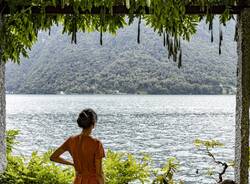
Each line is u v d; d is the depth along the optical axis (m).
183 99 167.25
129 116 85.94
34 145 40.91
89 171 4.07
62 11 4.27
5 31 4.41
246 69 4.36
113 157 5.91
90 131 4.13
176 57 4.45
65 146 4.17
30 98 180.88
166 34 4.42
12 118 78.12
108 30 4.57
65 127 62.91
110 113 94.50
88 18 4.65
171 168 5.76
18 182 5.50
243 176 4.45
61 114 91.38
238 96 4.51
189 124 68.88
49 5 4.25
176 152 36.72
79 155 4.07
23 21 4.44
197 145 6.54
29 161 5.70
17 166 5.66
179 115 90.38
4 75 4.73
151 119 78.88
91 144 4.07
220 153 31.31
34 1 4.23
